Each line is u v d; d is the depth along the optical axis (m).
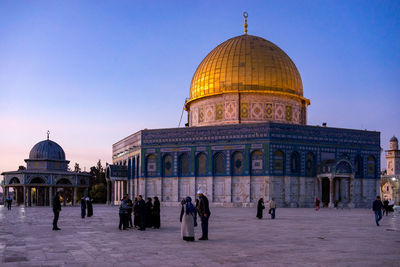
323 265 14.08
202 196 21.66
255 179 66.44
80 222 33.56
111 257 15.84
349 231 25.86
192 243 19.92
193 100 79.31
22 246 18.84
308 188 67.94
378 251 17.22
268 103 73.94
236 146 67.88
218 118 75.06
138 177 76.19
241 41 77.69
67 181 80.06
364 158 72.50
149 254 16.53
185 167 71.56
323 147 69.44
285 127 67.12
